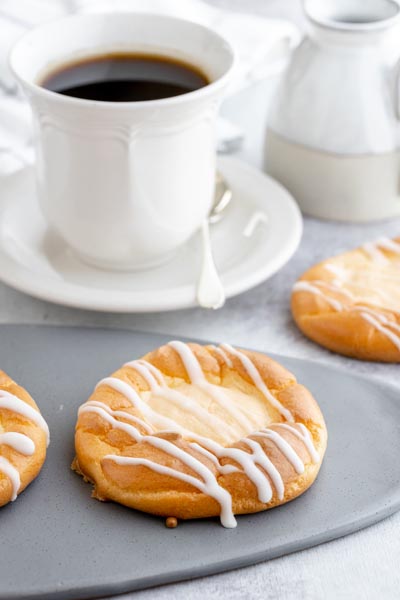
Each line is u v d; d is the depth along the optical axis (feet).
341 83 2.10
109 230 1.95
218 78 1.98
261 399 1.77
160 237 1.98
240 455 1.67
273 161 2.21
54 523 1.66
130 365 1.80
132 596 1.60
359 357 1.92
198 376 1.79
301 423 1.73
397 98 2.10
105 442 1.70
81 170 1.91
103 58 2.06
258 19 2.64
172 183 1.93
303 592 1.61
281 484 1.66
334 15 2.15
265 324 1.98
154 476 1.65
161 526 1.65
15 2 2.65
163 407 1.75
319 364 1.89
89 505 1.68
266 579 1.62
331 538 1.66
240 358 1.80
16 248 2.03
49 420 1.79
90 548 1.63
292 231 2.05
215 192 2.15
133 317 1.99
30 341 1.91
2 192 2.13
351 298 1.95
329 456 1.75
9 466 1.66
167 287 1.99
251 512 1.67
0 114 2.38
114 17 2.05
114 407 1.73
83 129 1.87
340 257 2.04
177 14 2.65
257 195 2.15
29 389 1.83
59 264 2.03
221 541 1.64
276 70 2.58
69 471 1.72
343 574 1.63
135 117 1.85
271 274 1.98
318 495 1.70
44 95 1.84
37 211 2.12
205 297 1.91
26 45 1.98
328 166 2.14
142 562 1.61
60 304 1.95
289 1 2.94
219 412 1.75
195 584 1.62
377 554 1.65
